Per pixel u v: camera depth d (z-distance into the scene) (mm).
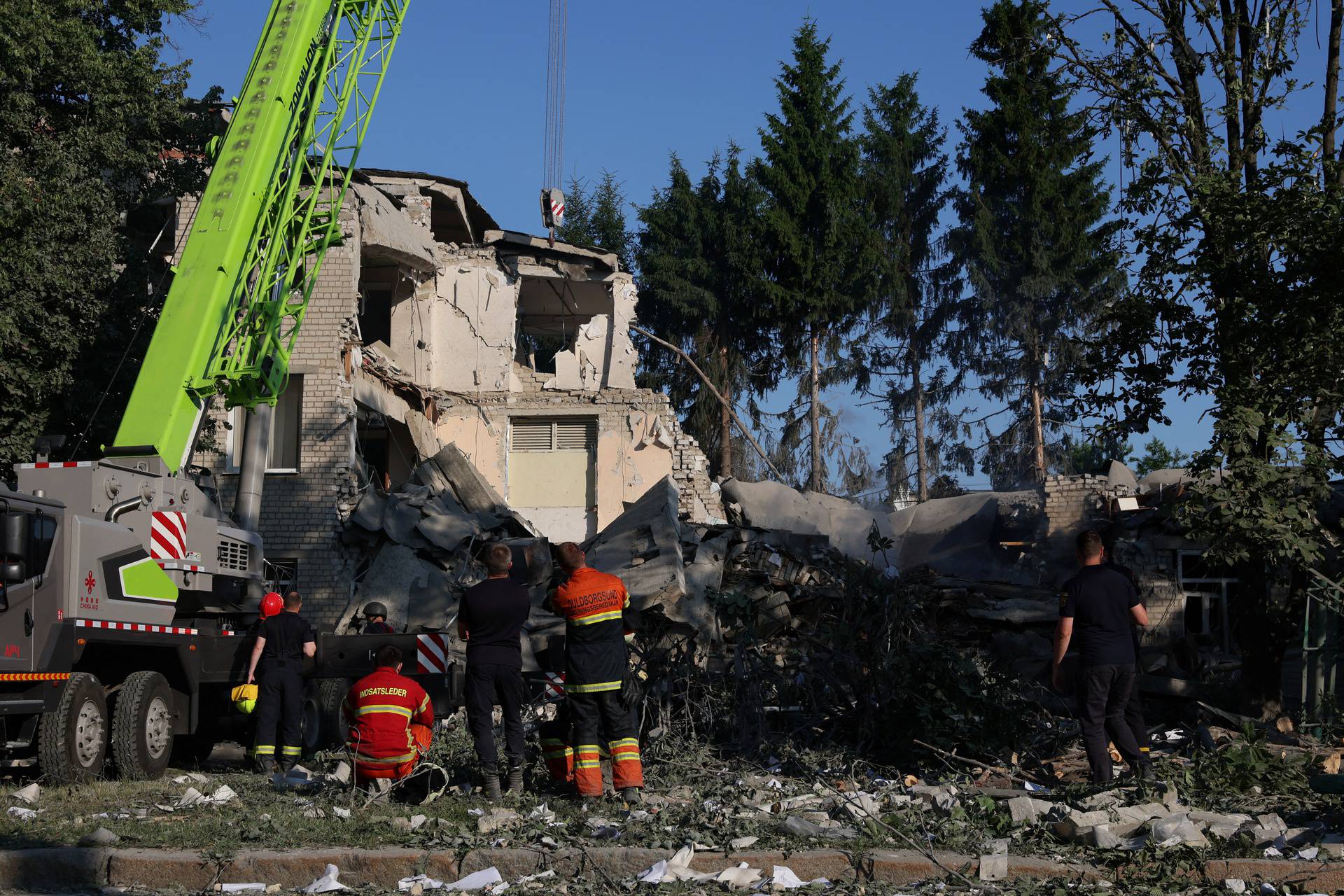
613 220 49656
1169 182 14055
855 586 11141
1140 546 22156
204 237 14789
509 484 28656
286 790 9258
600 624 8312
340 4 17703
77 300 16750
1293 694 18609
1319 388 12703
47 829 7402
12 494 9695
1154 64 14812
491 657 8398
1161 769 8672
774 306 40719
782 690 11008
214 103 21438
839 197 41406
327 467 22141
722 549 17000
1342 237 12539
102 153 17609
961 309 45000
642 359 42781
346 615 19000
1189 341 13953
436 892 6109
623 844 6750
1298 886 6008
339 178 23281
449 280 28844
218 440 22344
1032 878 6285
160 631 11422
